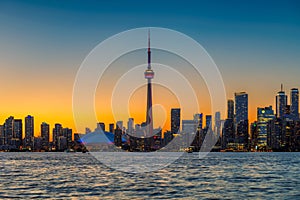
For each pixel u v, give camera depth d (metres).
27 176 142.38
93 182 119.25
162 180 125.44
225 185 111.75
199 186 109.06
